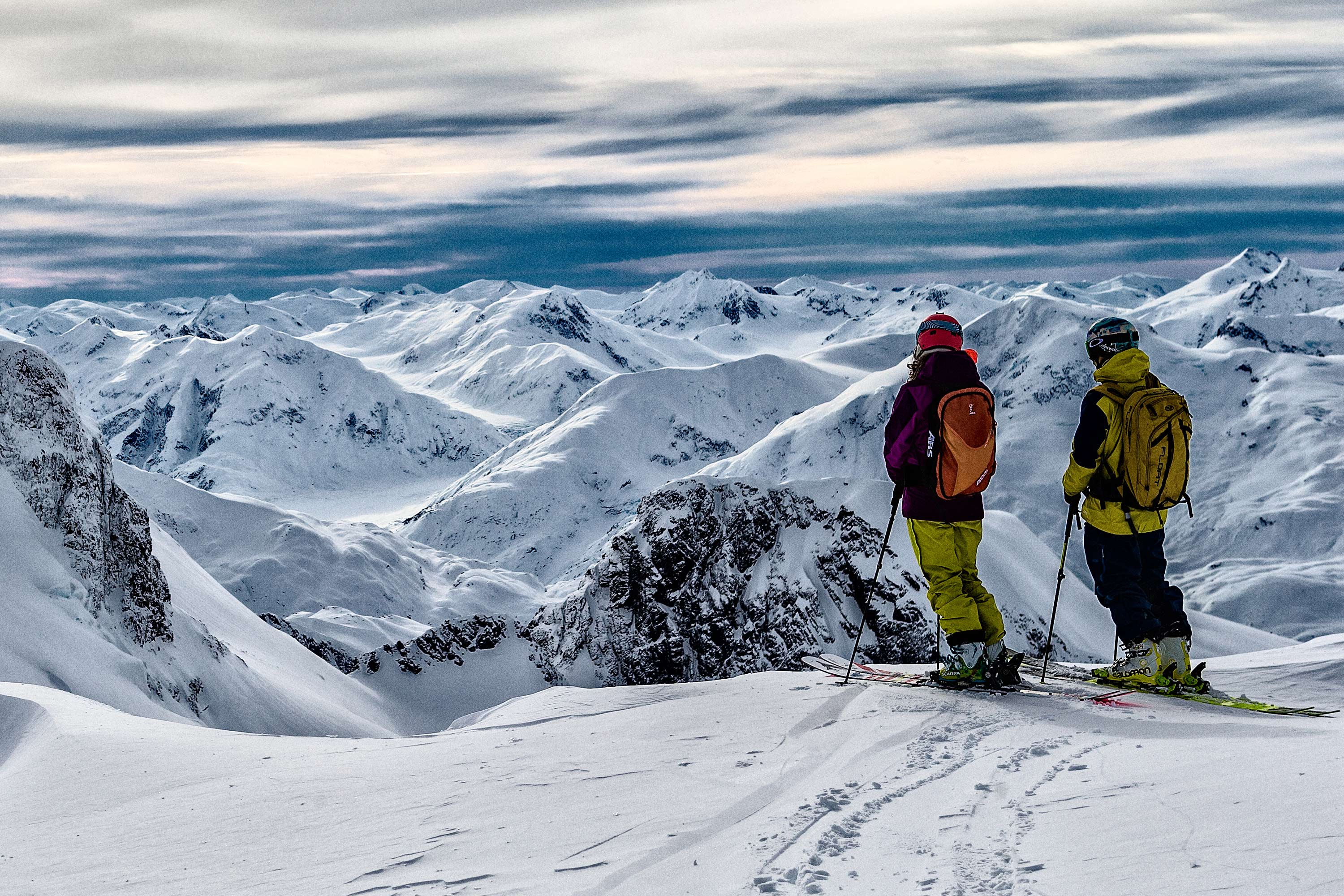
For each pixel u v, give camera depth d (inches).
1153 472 276.5
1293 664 311.7
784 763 213.8
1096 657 1818.4
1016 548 2255.2
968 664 278.8
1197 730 218.5
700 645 2576.3
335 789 230.4
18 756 365.1
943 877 138.2
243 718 1923.0
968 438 267.9
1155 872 125.2
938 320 281.7
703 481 2770.7
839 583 2444.6
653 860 160.1
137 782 265.7
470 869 164.2
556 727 284.8
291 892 163.0
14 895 179.0
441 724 2568.9
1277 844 127.0
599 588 2751.0
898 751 214.5
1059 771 188.2
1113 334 287.6
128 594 1876.2
